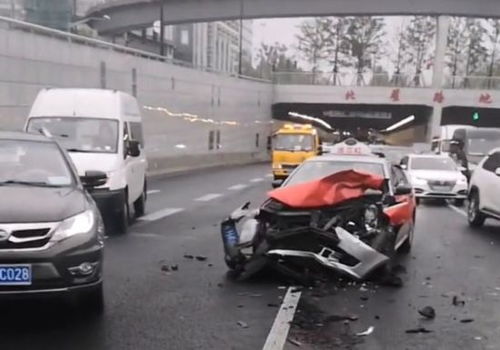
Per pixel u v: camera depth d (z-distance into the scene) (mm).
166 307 6445
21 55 18484
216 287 7355
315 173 9750
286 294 7078
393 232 8273
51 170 6887
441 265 9133
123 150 11977
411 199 10086
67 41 21656
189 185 23781
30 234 5492
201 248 9977
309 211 7598
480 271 8734
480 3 43562
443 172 20062
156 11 50000
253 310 6398
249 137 47938
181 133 34219
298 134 29125
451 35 73625
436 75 48594
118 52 26266
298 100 51812
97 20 55812
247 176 30297
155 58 31281
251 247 7781
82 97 12500
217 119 40781
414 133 58281
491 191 13047
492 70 71875
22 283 5371
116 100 12719
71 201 6070
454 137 28188
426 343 5453
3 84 17609
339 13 44750
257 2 46094
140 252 9555
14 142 7215
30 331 5551
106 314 6133
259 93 49406
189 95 35375
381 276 7719
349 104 51594
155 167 29188
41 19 37094
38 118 12211
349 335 5637
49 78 20234
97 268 5844
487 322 6164
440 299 7051
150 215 14305
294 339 5480
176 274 8023
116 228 11438
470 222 14141
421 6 43812
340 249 7492
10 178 6582
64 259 5504
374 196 8062
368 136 63312
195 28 95562
